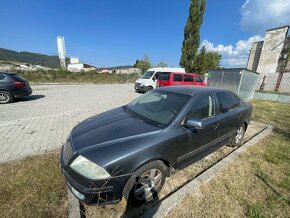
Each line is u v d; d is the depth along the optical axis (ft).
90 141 7.26
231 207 7.45
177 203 7.29
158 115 9.06
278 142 14.42
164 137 7.57
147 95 11.66
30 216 6.52
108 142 7.04
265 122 21.03
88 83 73.67
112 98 34.81
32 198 7.32
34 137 13.91
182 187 8.09
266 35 79.56
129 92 45.47
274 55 77.10
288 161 11.34
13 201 7.15
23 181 8.23
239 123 12.76
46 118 19.33
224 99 11.68
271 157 11.60
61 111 22.74
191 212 7.07
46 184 8.13
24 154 11.03
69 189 7.00
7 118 18.84
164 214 6.81
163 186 8.70
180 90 10.64
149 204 7.54
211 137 10.11
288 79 51.57
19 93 26.91
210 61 112.57
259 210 7.30
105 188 6.26
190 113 8.91
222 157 11.93
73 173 6.55
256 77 42.65
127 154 6.53
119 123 8.68
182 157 8.59
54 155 10.81
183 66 85.61
